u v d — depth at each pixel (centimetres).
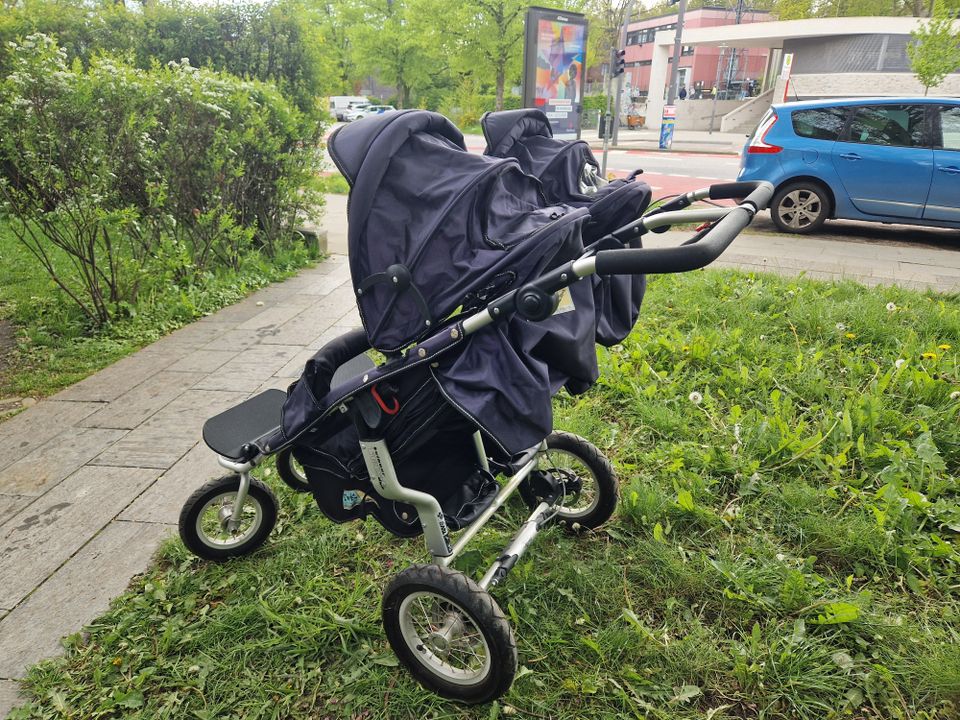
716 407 432
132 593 295
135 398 477
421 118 227
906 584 287
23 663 262
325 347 273
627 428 415
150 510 351
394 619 241
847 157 884
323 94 945
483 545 309
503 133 290
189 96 630
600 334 261
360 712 240
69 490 369
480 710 239
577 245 229
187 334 603
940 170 836
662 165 1892
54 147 534
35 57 539
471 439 267
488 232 227
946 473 357
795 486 340
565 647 261
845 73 2581
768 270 746
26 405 469
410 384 231
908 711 231
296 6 931
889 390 436
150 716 240
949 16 1520
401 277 213
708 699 240
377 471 240
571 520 323
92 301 646
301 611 280
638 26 5362
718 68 4209
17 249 870
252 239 817
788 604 271
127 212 565
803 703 235
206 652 263
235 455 283
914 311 569
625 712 236
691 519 328
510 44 3197
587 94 4797
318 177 873
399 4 4159
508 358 210
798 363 465
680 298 621
